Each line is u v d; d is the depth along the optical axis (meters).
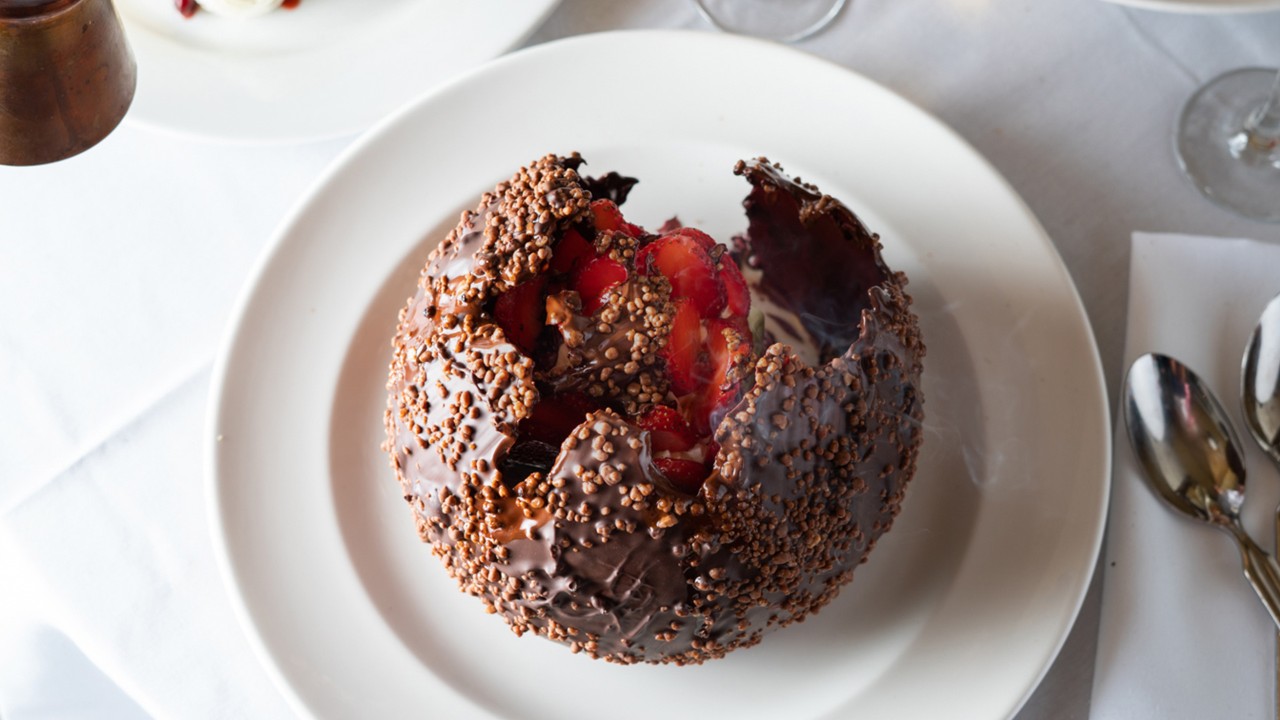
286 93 0.79
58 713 0.76
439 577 0.74
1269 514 0.73
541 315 0.68
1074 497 0.72
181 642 0.74
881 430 0.67
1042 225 0.78
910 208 0.76
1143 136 0.79
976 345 0.74
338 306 0.76
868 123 0.77
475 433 0.65
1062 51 0.80
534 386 0.65
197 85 0.79
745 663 0.73
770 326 0.76
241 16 0.80
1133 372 0.74
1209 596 0.72
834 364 0.65
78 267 0.79
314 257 0.76
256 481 0.74
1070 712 0.72
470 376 0.65
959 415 0.74
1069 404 0.73
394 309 0.77
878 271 0.69
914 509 0.74
